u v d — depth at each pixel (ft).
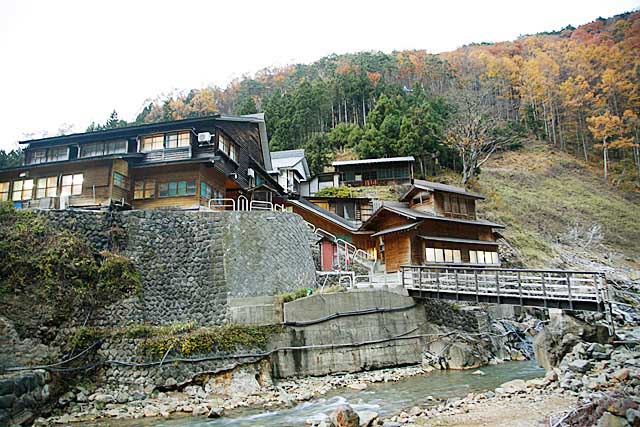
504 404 42.88
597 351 53.88
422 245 98.84
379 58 329.52
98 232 63.00
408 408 45.32
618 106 256.73
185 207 81.10
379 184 169.68
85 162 77.77
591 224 173.06
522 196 188.14
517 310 96.99
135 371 52.26
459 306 79.92
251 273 65.82
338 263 93.91
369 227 114.01
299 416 44.29
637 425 26.84
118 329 55.77
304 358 61.11
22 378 42.14
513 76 282.36
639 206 194.59
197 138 88.89
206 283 62.80
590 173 223.30
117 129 89.56
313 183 169.89
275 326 60.49
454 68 304.50
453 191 108.88
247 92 307.17
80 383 50.70
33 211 60.59
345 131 206.80
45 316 52.39
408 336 70.79
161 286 62.28
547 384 48.93
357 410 45.19
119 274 59.77
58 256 56.13
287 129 208.13
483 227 114.01
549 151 241.14
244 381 54.85
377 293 69.92
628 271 139.03
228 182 95.14
